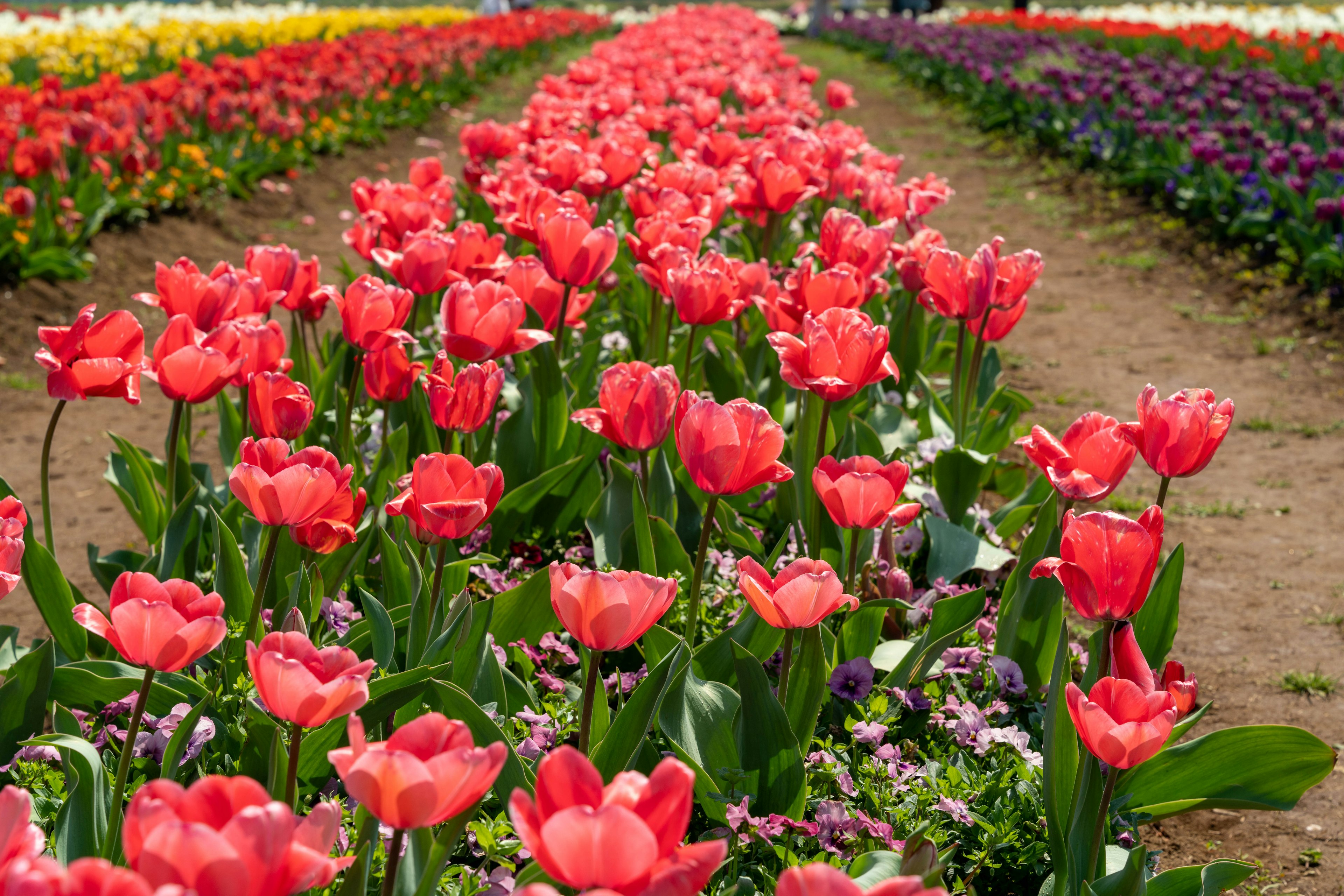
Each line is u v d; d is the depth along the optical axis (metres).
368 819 1.77
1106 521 1.77
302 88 13.34
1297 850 3.34
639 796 1.23
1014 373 7.77
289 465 2.08
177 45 20.09
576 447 3.99
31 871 1.02
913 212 4.86
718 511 3.49
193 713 2.08
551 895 1.12
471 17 34.50
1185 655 4.48
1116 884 2.14
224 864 1.05
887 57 26.08
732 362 4.32
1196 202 10.74
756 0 56.69
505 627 2.90
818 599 1.98
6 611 4.54
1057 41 23.09
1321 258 8.52
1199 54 21.02
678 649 2.15
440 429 3.64
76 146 9.39
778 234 6.34
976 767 2.61
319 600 2.70
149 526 3.59
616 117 7.95
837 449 3.40
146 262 9.49
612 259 3.57
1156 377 7.66
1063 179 13.32
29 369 7.56
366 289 2.98
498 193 5.23
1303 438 6.71
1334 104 13.73
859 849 2.22
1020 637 2.97
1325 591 4.93
